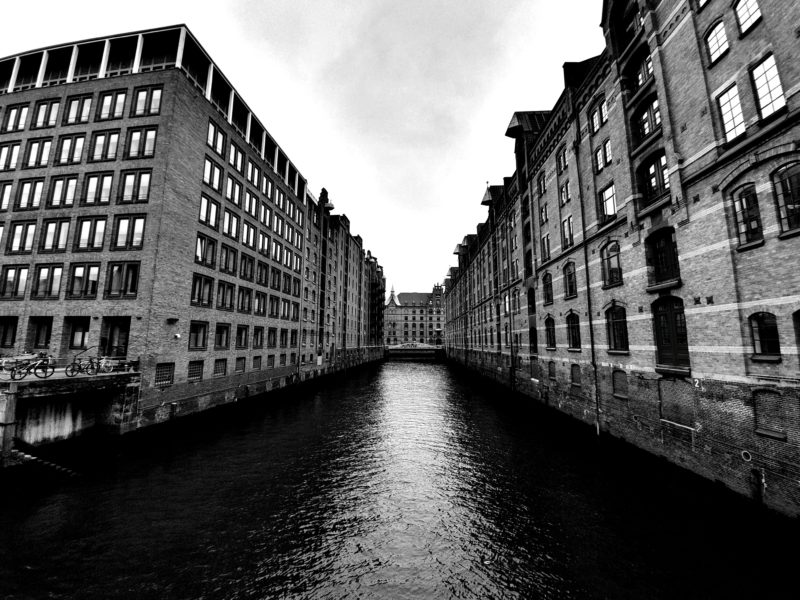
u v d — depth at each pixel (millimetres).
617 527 8672
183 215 19953
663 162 12531
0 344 19453
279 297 32656
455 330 68875
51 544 7973
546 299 22875
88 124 20094
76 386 13352
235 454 14398
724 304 9461
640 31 13062
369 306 77562
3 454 10914
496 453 14617
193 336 20844
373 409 24062
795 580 6535
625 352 13977
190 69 22781
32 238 19875
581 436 17062
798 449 7535
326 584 6883
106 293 18156
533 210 25078
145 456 13922
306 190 39844
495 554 7828
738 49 9203
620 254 14508
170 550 7867
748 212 8992
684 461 10805
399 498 10594
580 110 18062
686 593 6344
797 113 7594
